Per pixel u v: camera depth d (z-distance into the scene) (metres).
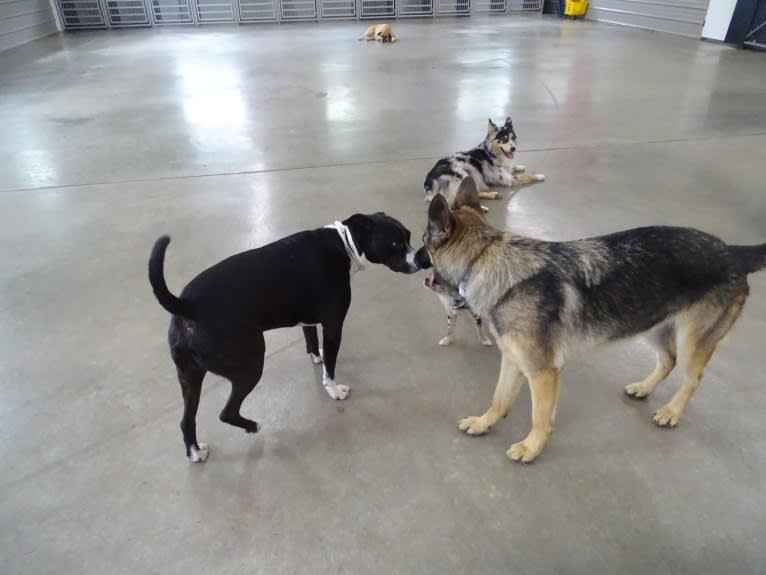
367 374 2.76
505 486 2.10
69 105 7.79
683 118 6.84
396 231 2.59
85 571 1.80
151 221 4.39
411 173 5.38
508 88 8.49
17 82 9.18
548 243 2.16
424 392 2.63
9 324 3.11
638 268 2.06
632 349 2.90
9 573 1.79
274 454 2.27
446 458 2.24
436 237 2.20
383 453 2.27
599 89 8.30
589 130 6.55
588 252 2.11
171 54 11.55
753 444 2.27
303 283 2.28
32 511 2.01
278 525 1.96
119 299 3.35
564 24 15.51
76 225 4.32
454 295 2.49
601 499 2.04
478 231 2.19
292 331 3.13
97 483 2.12
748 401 2.49
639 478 2.12
